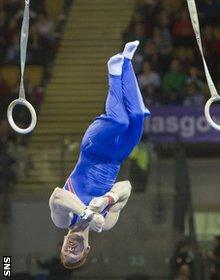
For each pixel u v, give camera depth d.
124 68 22.88
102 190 22.98
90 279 37.06
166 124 42.44
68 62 46.59
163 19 46.50
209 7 47.06
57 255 37.41
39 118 44.25
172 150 38.91
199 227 39.59
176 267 36.88
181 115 42.44
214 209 39.56
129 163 38.31
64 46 47.22
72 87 45.72
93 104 45.03
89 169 22.92
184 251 36.97
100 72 46.22
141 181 38.19
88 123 44.44
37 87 45.50
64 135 43.84
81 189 22.89
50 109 44.78
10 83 45.75
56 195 22.64
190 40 46.00
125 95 22.80
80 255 22.92
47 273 37.00
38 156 40.03
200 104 43.06
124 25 47.84
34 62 46.47
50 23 47.69
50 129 44.03
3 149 40.59
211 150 40.72
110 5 48.62
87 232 23.02
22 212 38.28
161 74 44.53
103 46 47.12
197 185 39.91
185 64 45.16
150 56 45.16
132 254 37.22
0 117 44.00
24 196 38.56
